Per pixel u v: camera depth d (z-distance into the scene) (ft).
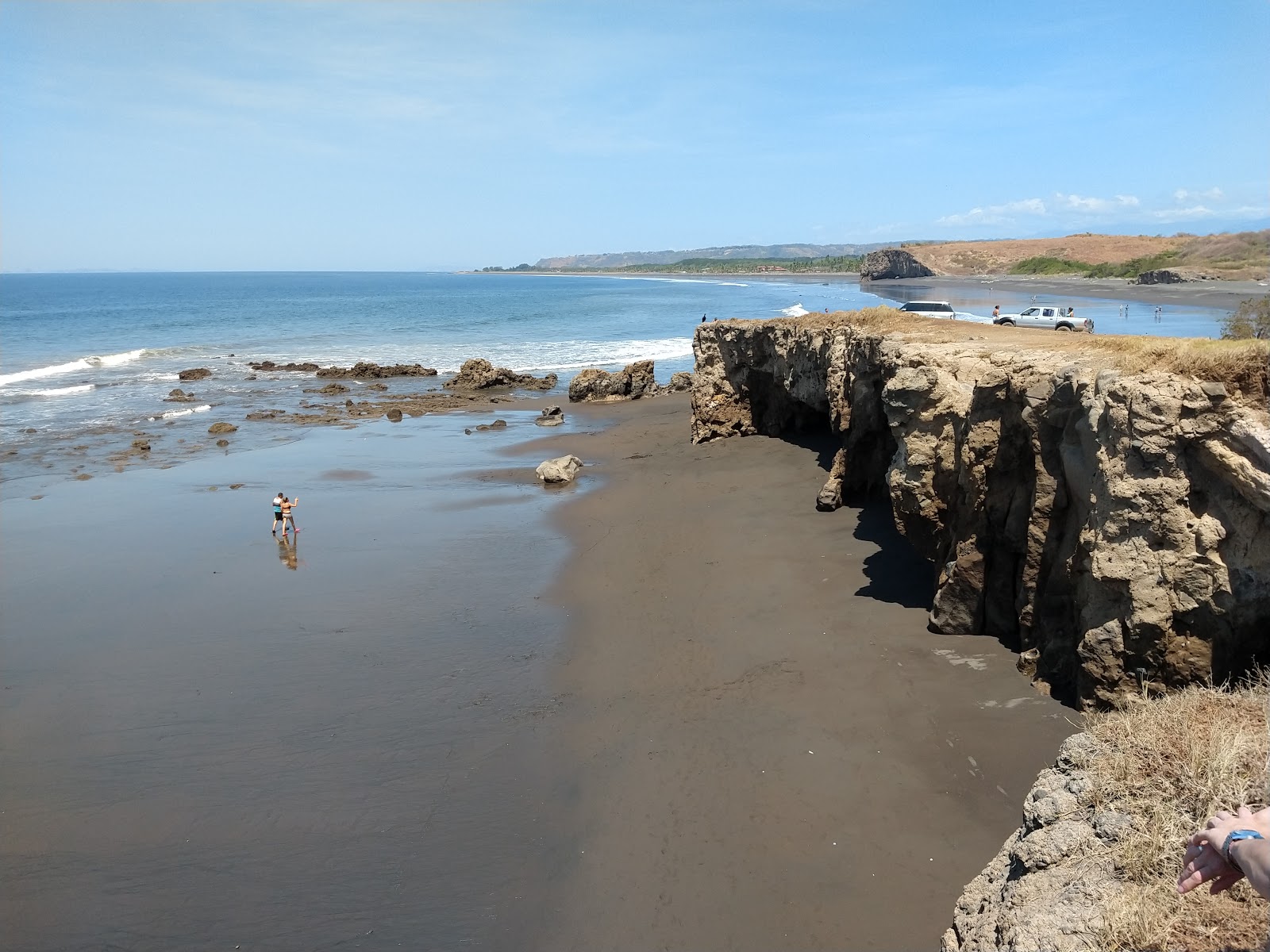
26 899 31.63
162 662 50.08
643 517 73.36
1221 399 29.73
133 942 29.50
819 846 31.17
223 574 64.28
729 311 331.16
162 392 153.89
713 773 36.11
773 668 44.01
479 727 41.81
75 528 76.33
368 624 54.65
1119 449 32.30
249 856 33.50
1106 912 16.58
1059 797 20.40
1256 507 29.58
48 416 129.18
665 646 48.49
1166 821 17.90
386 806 36.09
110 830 35.35
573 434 115.96
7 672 49.26
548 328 289.12
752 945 27.32
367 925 29.73
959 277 540.52
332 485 90.53
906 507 48.52
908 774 34.14
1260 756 18.67
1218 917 15.75
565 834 33.63
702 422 100.73
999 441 41.42
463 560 66.08
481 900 30.60
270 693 46.19
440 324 304.50
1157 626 31.42
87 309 396.57
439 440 113.29
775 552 60.23
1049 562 38.52
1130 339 45.50
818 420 94.32
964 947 19.26
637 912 29.30
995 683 39.06
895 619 47.29
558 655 49.06
